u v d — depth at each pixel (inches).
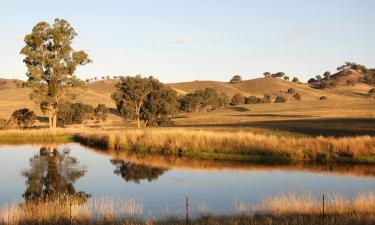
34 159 1700.3
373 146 1561.3
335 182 1175.6
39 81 3056.1
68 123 4141.2
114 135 2126.0
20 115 3629.4
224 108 6284.5
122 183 1194.0
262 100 7539.4
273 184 1157.1
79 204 889.5
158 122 3676.2
